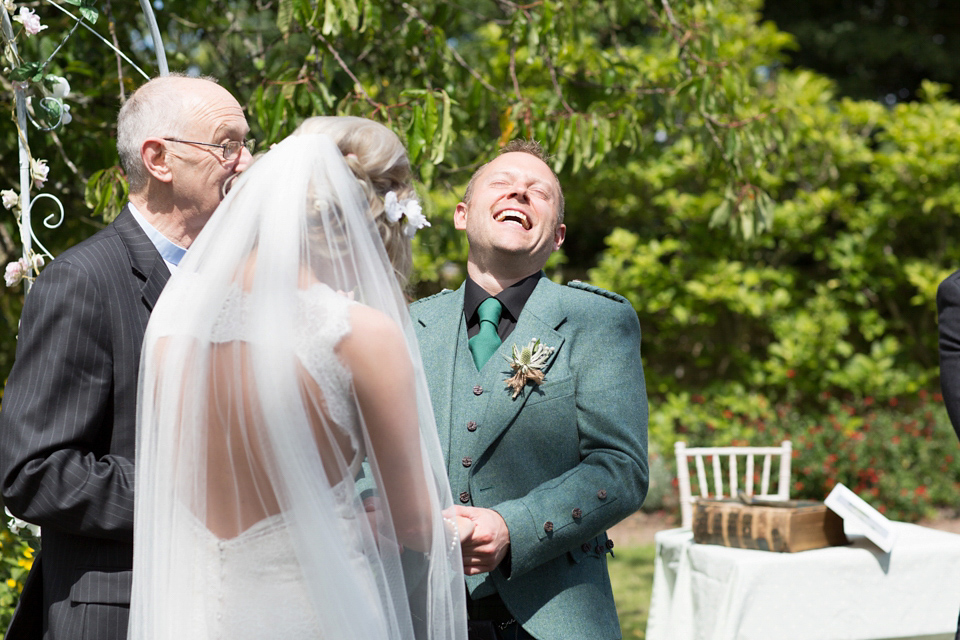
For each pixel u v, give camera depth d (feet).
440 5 12.72
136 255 5.48
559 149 11.03
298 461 4.22
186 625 4.32
